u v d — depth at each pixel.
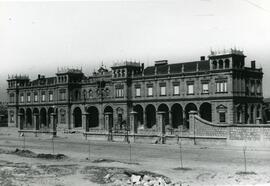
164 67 94.62
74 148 53.75
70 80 112.62
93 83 109.00
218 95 79.50
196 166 34.12
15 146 58.22
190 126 54.59
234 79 78.19
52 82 120.75
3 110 160.25
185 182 26.84
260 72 85.81
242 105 79.81
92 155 44.59
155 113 94.12
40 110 121.69
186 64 90.38
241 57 79.94
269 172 29.95
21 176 29.55
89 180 27.84
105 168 32.81
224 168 32.53
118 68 98.88
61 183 26.89
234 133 49.88
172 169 32.50
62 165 35.31
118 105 98.50
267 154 41.28
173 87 88.31
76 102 110.00
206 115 85.75
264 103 101.69
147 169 32.62
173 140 56.41
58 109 114.94
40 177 29.14
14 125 130.62
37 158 41.88
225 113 78.56
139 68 99.94
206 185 25.83
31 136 81.81
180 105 89.12
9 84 133.62
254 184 25.73
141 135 60.56
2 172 31.38
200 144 53.00
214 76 80.31
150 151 47.44
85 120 71.25
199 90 83.19
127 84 97.06
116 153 46.38
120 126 95.06
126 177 28.42
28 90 126.38
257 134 47.84
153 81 92.44
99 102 103.12
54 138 74.06
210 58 81.12
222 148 47.75
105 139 66.44
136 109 98.38
